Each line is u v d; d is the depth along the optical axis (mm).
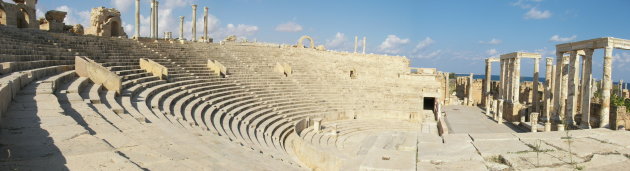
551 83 46281
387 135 10562
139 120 13797
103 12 46344
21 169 6188
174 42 45188
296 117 32062
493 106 43531
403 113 39625
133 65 27359
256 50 50469
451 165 7891
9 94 11531
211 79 32781
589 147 8930
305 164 21266
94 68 19562
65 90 15508
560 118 35000
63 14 45688
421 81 48750
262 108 31125
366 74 50750
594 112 33969
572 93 31906
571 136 9938
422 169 7648
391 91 45031
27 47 21234
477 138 9938
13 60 17922
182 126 15242
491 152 8688
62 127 9078
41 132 8562
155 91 22609
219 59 41562
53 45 25078
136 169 6520
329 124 34594
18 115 10242
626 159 8055
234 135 19516
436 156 8445
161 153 8742
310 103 37406
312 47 62844
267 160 12188
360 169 7809
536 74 43656
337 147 26266
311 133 30250
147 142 9812
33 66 18734
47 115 10352
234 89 33312
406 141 9734
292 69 46781
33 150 7270
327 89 42906
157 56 33469
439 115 38625
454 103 59969
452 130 35500
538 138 9820
